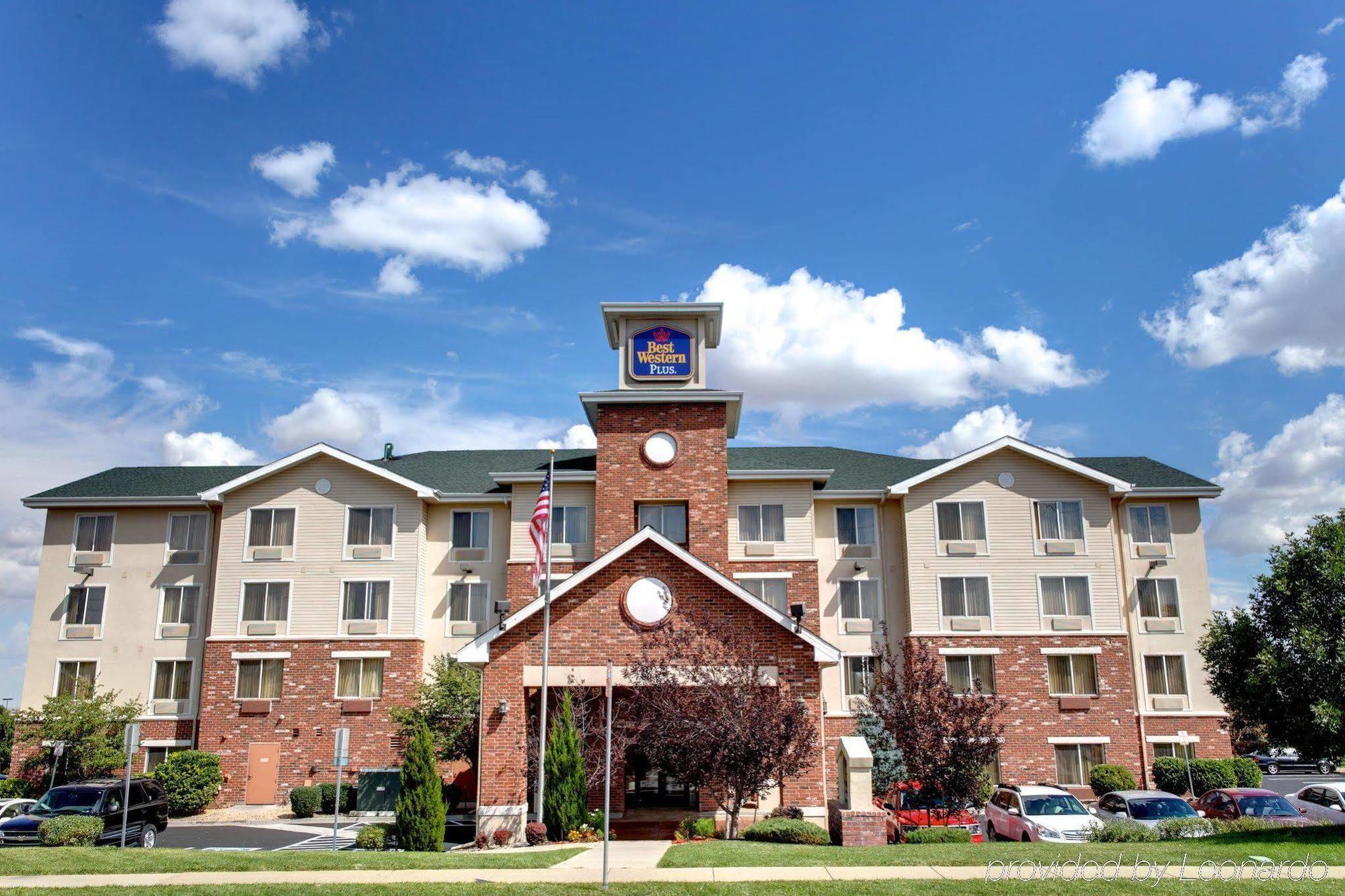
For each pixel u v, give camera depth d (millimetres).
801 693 23078
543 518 28391
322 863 16938
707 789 21859
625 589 24109
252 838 28531
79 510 40188
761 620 23609
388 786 33281
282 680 36812
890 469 40125
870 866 15641
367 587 37656
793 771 20781
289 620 37344
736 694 20906
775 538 37188
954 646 35906
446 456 43438
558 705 25781
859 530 38031
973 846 17750
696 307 37219
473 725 33688
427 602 38156
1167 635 36844
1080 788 34250
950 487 37531
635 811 28688
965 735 22797
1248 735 47750
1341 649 17812
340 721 36281
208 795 34750
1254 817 22500
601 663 23703
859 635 36938
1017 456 37719
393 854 18031
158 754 37750
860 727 28047
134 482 41625
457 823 29125
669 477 35594
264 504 38531
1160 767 34750
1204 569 37406
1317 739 18250
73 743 35500
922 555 36875
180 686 38250
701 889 13992
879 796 26547
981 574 36625
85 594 39344
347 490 38531
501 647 24016
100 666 38562
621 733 25203
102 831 23062
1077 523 37156
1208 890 13461
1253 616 19812
